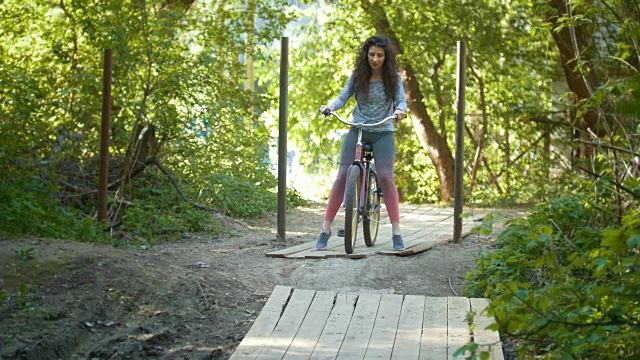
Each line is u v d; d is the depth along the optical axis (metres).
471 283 7.39
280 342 5.62
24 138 9.76
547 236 4.80
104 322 6.02
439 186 18.42
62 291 6.39
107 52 9.39
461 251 8.80
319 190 20.16
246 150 13.93
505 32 16.89
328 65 19.31
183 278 7.02
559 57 16.58
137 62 11.03
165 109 11.16
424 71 17.45
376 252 8.52
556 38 14.05
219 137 12.76
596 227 8.23
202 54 11.32
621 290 4.27
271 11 13.39
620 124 7.70
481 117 18.11
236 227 10.96
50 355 5.38
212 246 9.26
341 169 8.59
